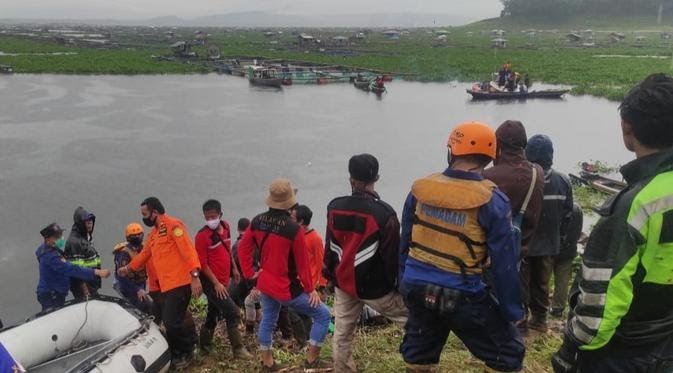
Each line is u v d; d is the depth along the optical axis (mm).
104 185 18375
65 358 5215
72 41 103438
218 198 17328
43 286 7336
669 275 2416
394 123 31141
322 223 15477
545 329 5785
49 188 17875
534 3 163625
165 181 18984
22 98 37625
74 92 41375
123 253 7516
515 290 3301
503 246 3201
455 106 37938
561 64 64000
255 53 81312
